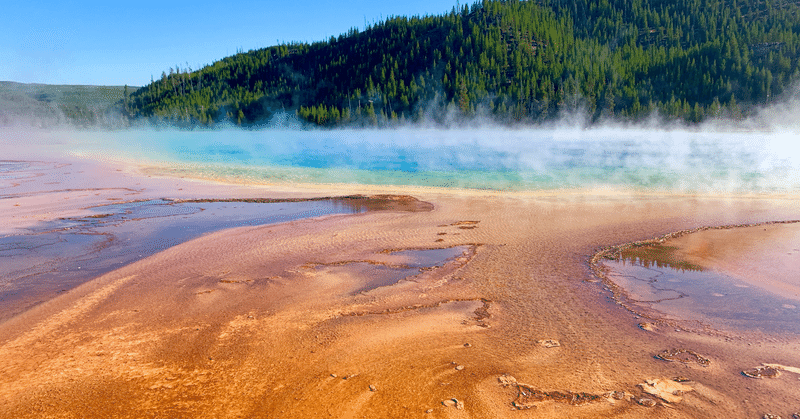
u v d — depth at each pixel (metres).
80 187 17.91
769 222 10.95
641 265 8.04
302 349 5.20
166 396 4.27
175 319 6.06
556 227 10.84
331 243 9.77
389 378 4.56
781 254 8.46
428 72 126.56
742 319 5.84
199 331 5.69
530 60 118.44
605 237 9.88
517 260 8.45
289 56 171.38
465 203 14.10
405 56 137.75
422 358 4.96
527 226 10.98
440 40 143.50
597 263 8.20
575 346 5.18
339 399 4.20
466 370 4.69
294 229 11.05
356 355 5.04
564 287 7.07
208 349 5.21
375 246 9.52
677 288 6.95
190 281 7.55
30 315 6.24
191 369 4.78
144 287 7.29
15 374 4.70
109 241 10.12
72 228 11.35
